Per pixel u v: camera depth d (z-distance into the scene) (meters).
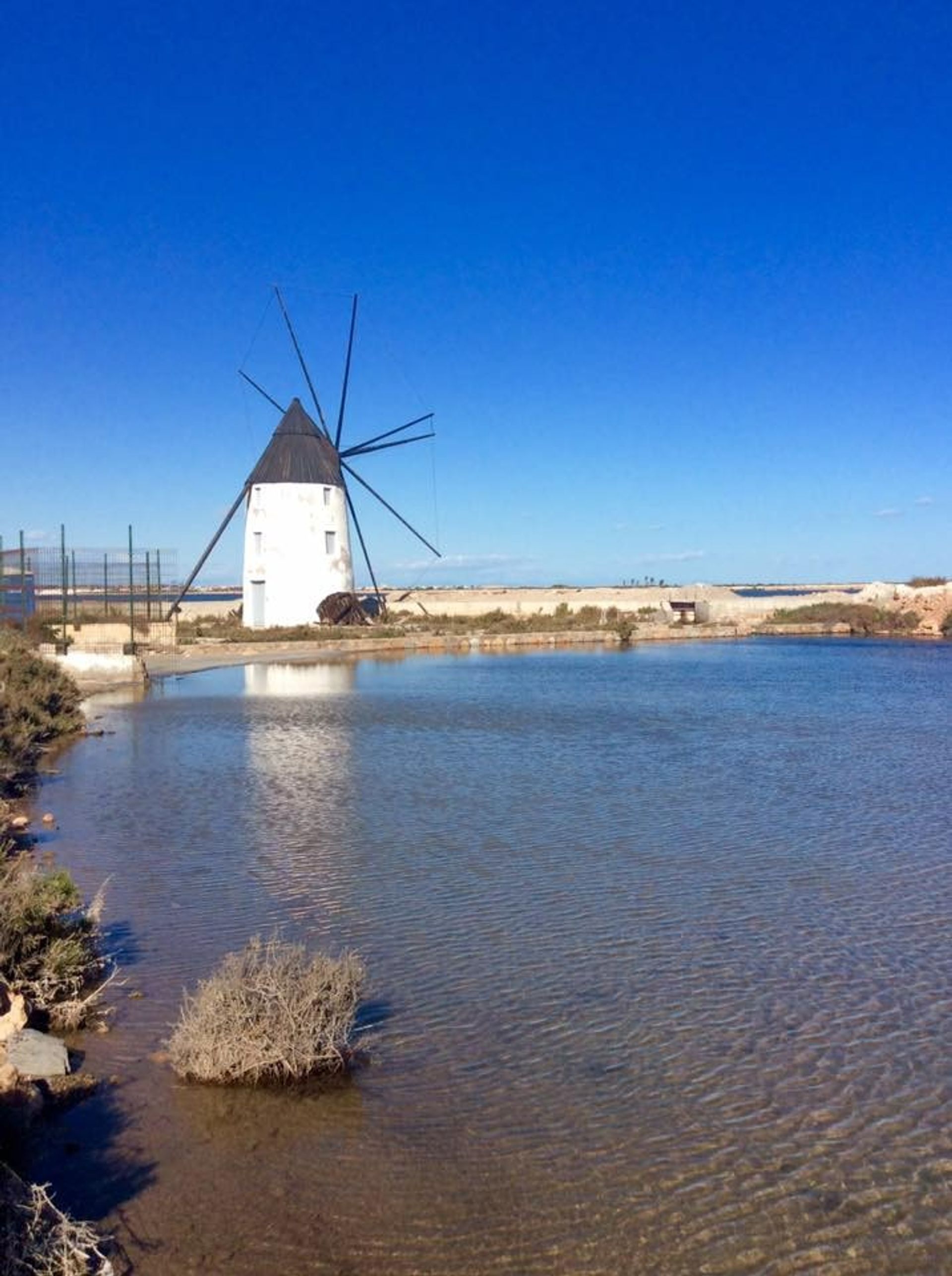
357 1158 6.12
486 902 11.02
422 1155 6.16
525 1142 6.32
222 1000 7.19
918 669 44.41
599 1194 5.79
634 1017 8.12
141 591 69.25
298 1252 5.29
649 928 10.20
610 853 13.05
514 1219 5.57
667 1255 5.29
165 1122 6.50
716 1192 5.82
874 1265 5.23
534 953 9.51
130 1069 7.21
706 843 13.52
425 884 11.70
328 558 64.12
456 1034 7.83
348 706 29.98
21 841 13.90
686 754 21.16
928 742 22.78
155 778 18.59
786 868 12.32
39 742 22.48
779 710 29.19
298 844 13.59
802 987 8.72
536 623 73.25
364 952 9.55
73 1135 6.33
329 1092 6.93
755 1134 6.41
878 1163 6.10
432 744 22.56
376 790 17.38
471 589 117.44
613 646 61.94
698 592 92.81
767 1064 7.35
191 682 37.84
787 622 79.88
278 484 63.31
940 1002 8.41
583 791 17.11
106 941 9.79
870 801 16.27
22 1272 4.88
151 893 11.40
